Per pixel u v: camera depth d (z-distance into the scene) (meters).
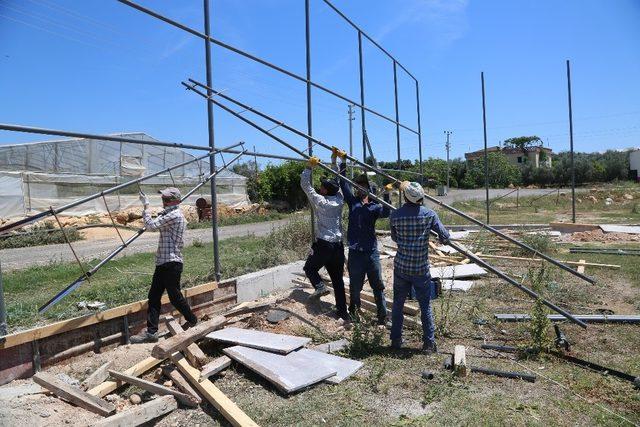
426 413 3.87
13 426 3.38
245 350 4.89
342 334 5.80
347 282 7.80
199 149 6.22
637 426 3.62
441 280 8.02
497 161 57.81
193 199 25.20
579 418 3.76
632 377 4.49
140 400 4.12
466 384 4.39
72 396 3.90
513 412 3.85
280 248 10.19
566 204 29.41
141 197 5.38
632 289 7.95
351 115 10.83
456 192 45.47
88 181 21.11
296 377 4.38
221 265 9.05
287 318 6.16
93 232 18.42
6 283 8.27
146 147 23.33
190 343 4.70
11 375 4.24
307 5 8.52
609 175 52.53
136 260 10.85
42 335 4.45
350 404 4.05
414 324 6.03
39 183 19.61
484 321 6.27
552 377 4.54
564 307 6.95
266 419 3.81
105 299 6.84
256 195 31.03
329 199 6.42
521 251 11.65
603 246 12.53
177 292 5.35
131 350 4.90
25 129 4.35
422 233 5.23
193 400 4.02
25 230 16.59
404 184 5.41
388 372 4.70
